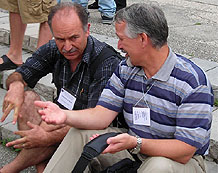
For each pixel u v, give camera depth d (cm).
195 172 203
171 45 444
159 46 193
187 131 190
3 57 392
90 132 215
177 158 193
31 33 452
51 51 261
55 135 239
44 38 378
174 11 613
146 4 192
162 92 198
